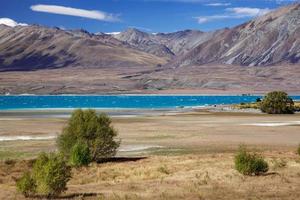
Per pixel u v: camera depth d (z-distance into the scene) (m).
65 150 41.59
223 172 32.62
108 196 24.62
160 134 65.50
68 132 42.28
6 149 49.16
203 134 65.62
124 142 56.12
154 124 83.81
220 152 47.09
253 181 28.95
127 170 35.56
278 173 31.86
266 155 41.97
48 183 24.78
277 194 24.59
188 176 31.66
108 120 43.56
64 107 172.12
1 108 161.25
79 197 24.19
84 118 42.78
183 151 48.06
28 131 69.19
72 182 31.25
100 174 34.28
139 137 61.62
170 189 26.70
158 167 35.88
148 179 31.39
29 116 108.88
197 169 34.41
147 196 24.41
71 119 42.97
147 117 105.06
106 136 42.66
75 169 36.97
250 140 58.06
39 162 25.39
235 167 32.44
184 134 65.50
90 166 38.34
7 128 74.12
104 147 42.44
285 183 28.09
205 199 23.36
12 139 58.78
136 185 28.62
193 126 79.38
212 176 31.12
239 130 71.62
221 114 117.69
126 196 24.00
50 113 123.25
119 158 43.19
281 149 49.00
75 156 38.12
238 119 98.31
